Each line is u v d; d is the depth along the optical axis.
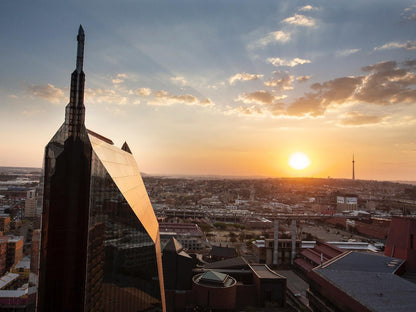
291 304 172.12
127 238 69.00
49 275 55.91
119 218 66.19
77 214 56.88
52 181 56.91
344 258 160.75
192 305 157.62
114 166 73.06
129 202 70.88
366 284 116.81
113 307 63.94
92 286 57.38
